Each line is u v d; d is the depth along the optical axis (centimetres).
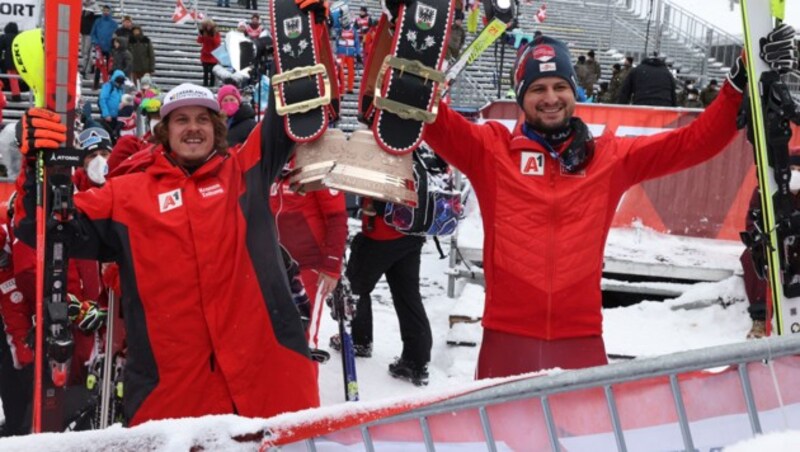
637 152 286
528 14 2244
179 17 1745
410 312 474
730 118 281
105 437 157
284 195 400
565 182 278
